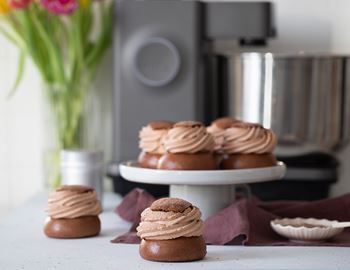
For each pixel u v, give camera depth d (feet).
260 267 3.58
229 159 4.39
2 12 5.96
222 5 5.84
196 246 3.70
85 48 6.29
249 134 4.38
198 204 4.43
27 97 6.57
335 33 6.38
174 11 5.77
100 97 6.49
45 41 6.04
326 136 5.78
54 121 6.13
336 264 3.63
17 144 6.60
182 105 5.77
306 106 5.75
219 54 5.94
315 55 5.74
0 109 6.58
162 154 4.50
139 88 5.80
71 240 4.22
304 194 5.74
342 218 4.53
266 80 5.76
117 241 4.13
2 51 6.53
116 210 4.84
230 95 5.90
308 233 4.06
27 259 3.76
